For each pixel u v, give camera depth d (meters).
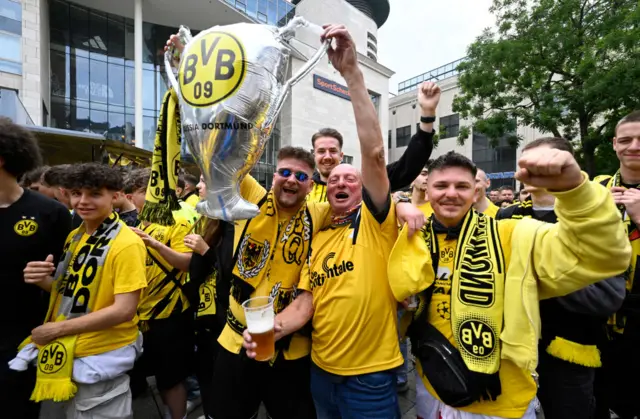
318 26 1.39
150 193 1.65
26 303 1.85
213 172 1.21
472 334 1.34
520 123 9.44
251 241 1.72
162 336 2.30
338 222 1.70
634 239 1.83
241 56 1.16
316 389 1.69
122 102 17.27
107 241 1.80
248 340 1.46
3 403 1.76
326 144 2.86
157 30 17.98
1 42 12.52
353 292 1.53
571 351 1.65
